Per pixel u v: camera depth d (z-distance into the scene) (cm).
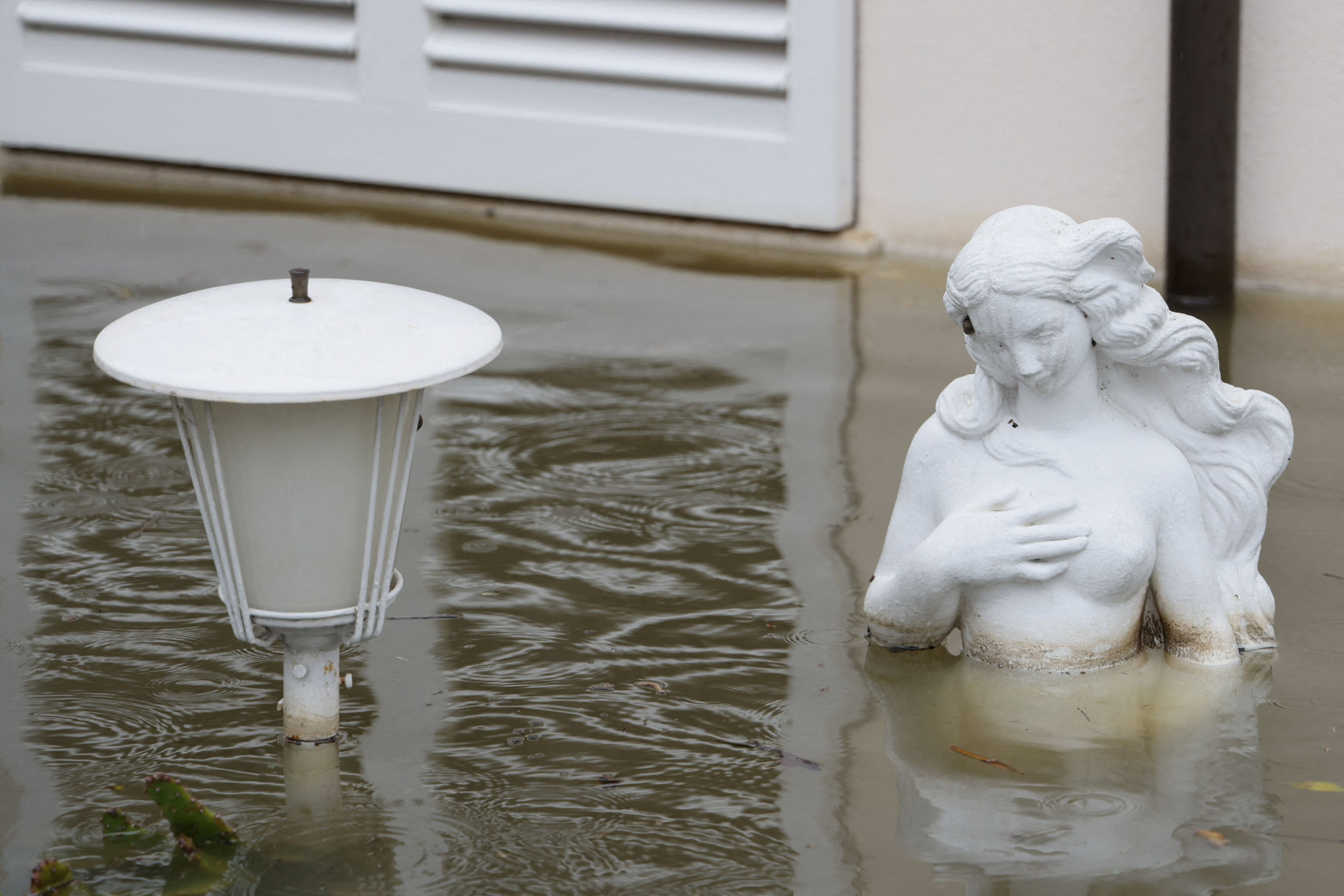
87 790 376
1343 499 538
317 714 395
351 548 368
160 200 1003
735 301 805
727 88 895
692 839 352
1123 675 426
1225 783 373
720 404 655
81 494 559
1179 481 423
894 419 634
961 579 414
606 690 424
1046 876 335
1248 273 816
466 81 960
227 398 335
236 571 367
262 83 1014
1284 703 411
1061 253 395
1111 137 828
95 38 1052
